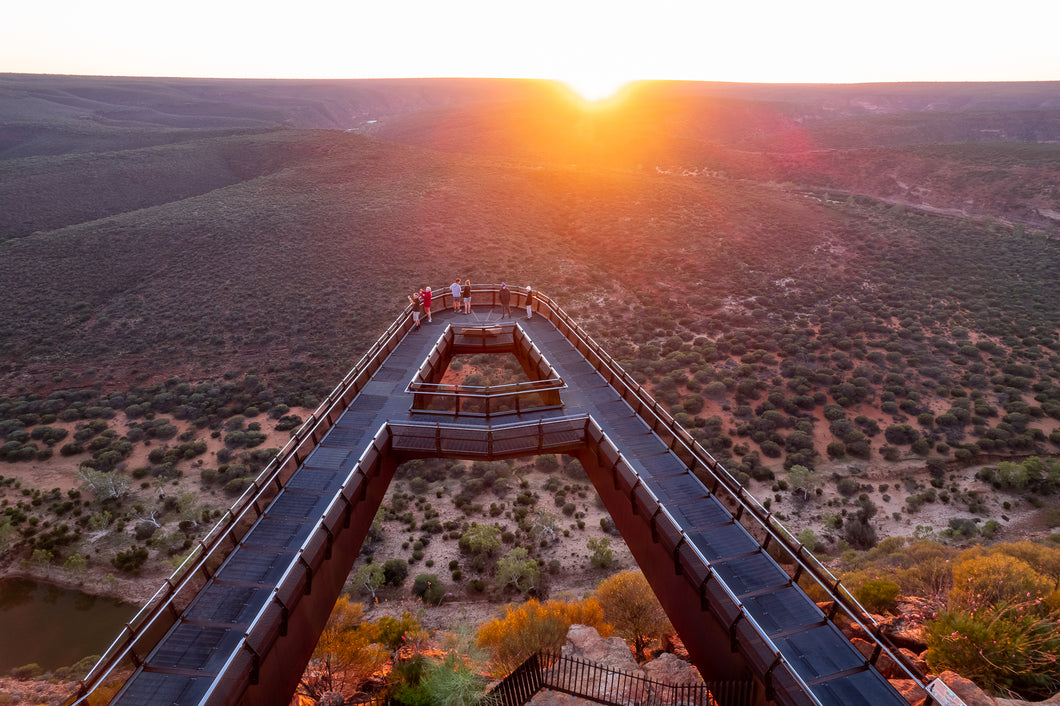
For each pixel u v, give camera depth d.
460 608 45.41
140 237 107.00
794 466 57.47
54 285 90.75
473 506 58.66
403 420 17.59
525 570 46.47
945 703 8.59
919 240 125.38
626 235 124.19
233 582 11.01
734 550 12.09
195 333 81.50
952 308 90.06
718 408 70.31
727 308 94.56
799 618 10.44
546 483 63.00
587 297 97.56
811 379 73.62
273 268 99.12
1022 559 19.52
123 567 49.88
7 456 60.94
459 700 12.28
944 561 19.88
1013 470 55.25
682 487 14.30
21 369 73.31
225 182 187.75
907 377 72.56
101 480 56.34
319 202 134.38
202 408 69.12
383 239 112.88
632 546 14.51
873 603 16.64
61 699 29.59
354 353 78.25
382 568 48.09
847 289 100.44
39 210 143.38
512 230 126.06
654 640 20.45
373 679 14.91
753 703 9.92
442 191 146.75
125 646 9.16
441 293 30.12
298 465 14.97
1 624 45.03
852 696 8.99
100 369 74.56
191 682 8.96
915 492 56.91
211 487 58.41
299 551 11.16
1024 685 11.05
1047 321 84.12
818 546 50.72
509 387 17.86
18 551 51.16
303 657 11.27
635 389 18.58
